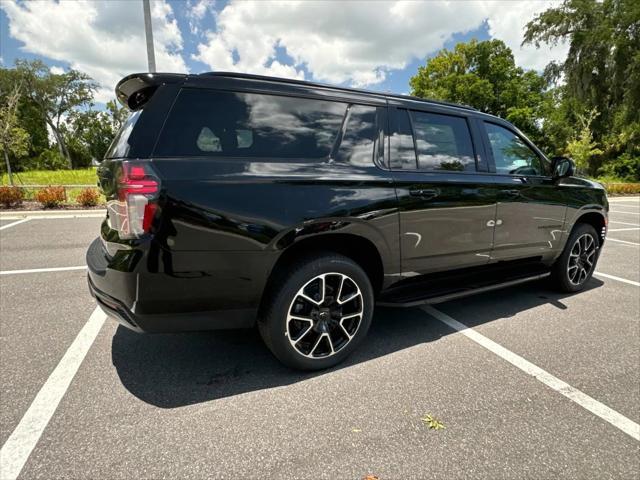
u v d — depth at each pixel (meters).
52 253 5.48
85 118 57.44
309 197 2.27
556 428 1.99
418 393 2.27
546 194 3.59
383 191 2.55
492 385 2.37
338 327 2.55
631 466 1.75
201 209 1.99
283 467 1.69
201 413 2.05
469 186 3.01
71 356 2.61
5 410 2.02
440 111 3.01
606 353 2.81
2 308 3.41
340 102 2.55
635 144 27.89
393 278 2.76
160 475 1.63
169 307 2.02
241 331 3.08
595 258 4.33
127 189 1.91
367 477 1.64
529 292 4.23
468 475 1.67
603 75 27.45
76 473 1.63
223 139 2.15
